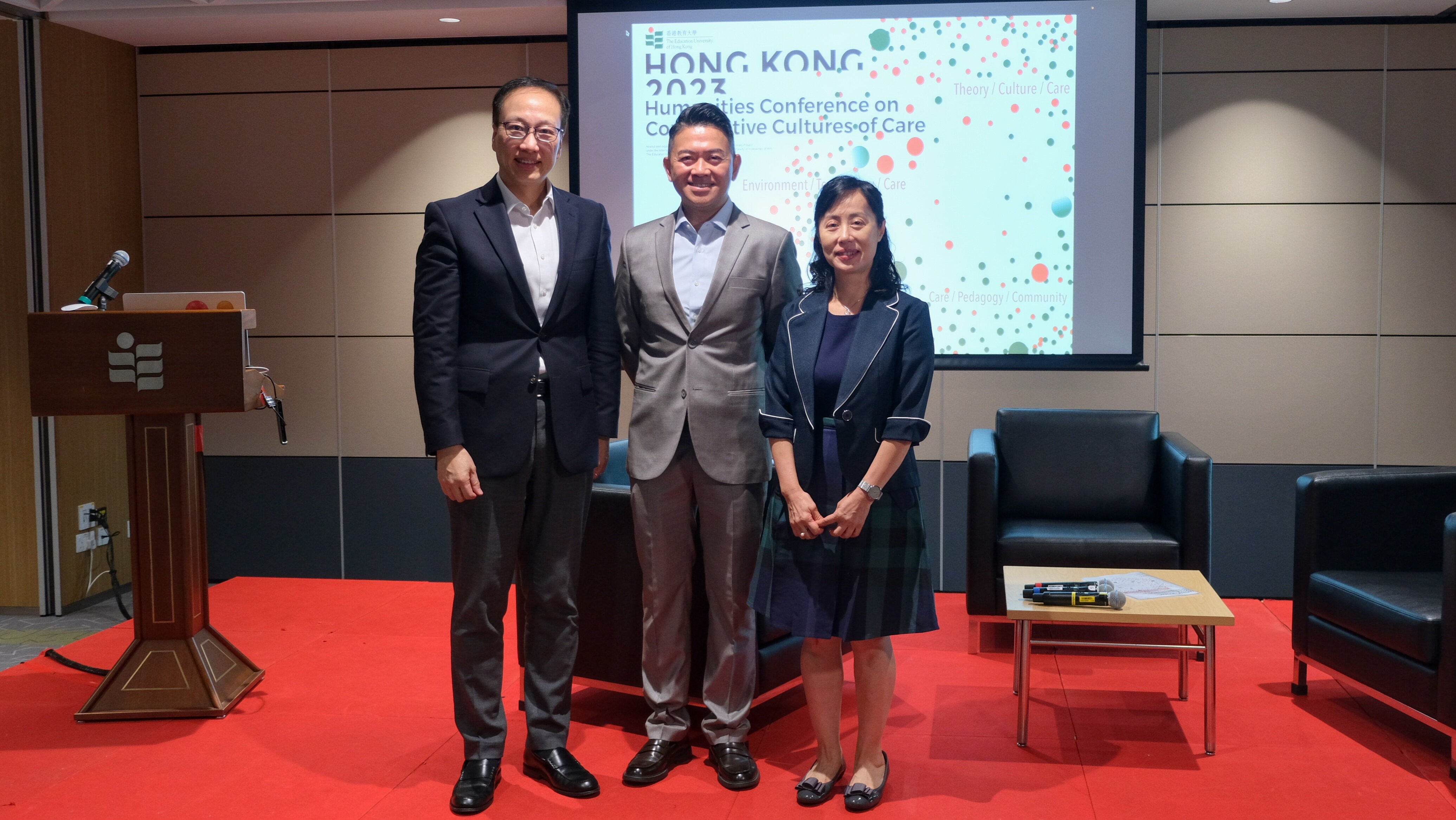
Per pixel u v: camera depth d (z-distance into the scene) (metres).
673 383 2.55
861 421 2.38
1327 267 4.41
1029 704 2.88
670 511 2.58
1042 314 4.43
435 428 2.36
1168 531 3.74
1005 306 4.44
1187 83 4.42
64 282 4.46
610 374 2.62
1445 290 4.38
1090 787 2.55
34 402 2.89
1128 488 3.97
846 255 2.39
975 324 4.45
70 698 3.21
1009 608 2.72
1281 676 3.40
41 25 4.34
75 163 4.50
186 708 3.03
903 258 4.46
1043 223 4.40
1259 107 4.39
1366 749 2.77
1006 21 4.36
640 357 2.65
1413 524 3.14
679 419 2.54
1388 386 4.42
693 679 2.75
